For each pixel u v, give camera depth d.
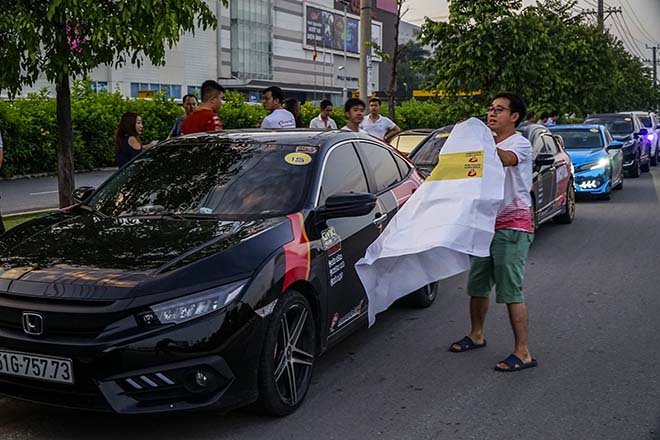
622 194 16.98
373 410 4.54
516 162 5.12
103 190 5.47
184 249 4.21
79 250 4.30
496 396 4.78
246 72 78.94
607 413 4.49
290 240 4.51
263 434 4.17
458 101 17.05
